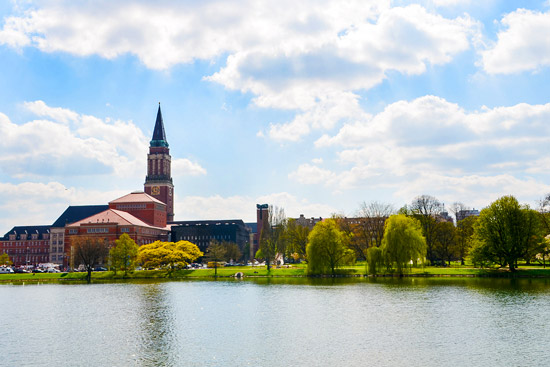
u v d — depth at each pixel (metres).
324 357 47.41
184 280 140.50
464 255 154.00
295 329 61.00
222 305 83.38
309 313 72.50
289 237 184.12
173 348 52.09
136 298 96.06
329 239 129.50
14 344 55.12
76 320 70.75
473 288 97.25
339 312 72.50
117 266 159.12
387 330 59.03
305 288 106.25
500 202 120.81
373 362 45.41
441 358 46.34
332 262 129.12
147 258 160.12
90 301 92.38
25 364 46.78
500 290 93.38
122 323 67.69
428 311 71.38
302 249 186.00
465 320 64.25
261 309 77.62
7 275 163.12
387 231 123.50
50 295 104.81
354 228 175.50
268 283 121.19
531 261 146.38
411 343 52.22
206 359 47.47
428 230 150.62
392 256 121.94
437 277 120.88
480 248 121.75
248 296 95.19
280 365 45.06
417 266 129.62
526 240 118.88
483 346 50.53
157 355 49.25
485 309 72.31
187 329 62.50
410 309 73.38
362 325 62.41
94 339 57.25
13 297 101.81
